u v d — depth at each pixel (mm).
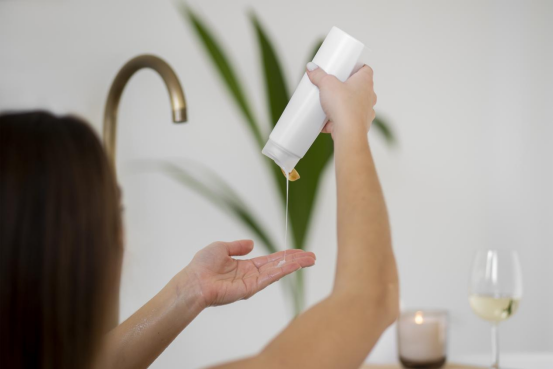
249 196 2537
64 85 2355
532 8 2758
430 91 2723
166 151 2465
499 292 1556
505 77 2764
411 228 2707
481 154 2754
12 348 912
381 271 980
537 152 2766
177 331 1199
